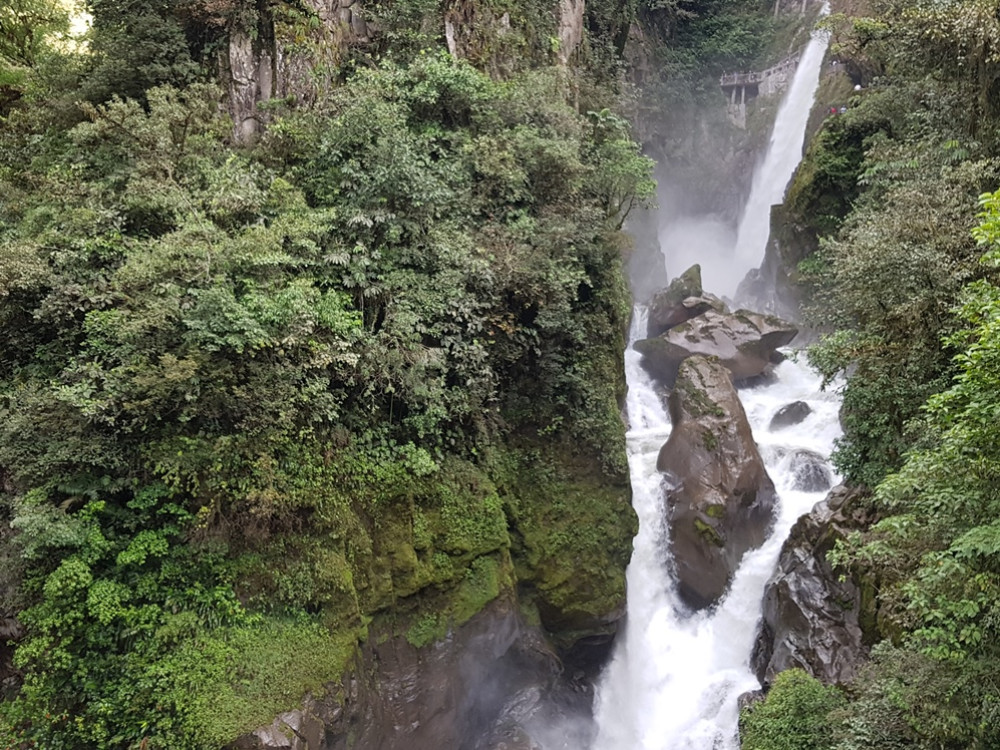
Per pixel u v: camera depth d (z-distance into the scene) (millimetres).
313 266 14055
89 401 10969
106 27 17094
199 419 12055
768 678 14547
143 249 12602
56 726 10438
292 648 11562
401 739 13023
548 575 16109
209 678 10781
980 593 8609
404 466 13914
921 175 16984
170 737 10352
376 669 12953
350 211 14609
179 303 11938
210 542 11594
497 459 16266
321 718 11234
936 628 8805
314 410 12875
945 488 9070
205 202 13680
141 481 11648
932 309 13648
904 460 13633
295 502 12258
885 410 14742
